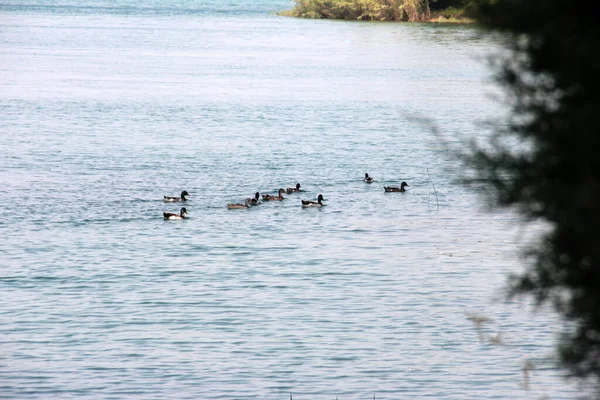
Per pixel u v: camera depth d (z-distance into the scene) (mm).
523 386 21250
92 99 75250
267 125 63875
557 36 7887
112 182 44031
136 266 30844
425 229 36656
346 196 42688
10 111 66625
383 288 28688
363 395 21047
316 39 150000
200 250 33031
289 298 27656
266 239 34781
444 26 168000
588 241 7867
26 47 125312
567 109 8031
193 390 21312
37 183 43094
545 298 8625
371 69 105500
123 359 22906
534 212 8336
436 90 86000
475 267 31078
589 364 8766
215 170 47812
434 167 49406
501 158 8766
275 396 20984
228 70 103062
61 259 31469
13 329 24766
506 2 8180
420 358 23078
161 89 83750
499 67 8492
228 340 24219
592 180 7762
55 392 21094
